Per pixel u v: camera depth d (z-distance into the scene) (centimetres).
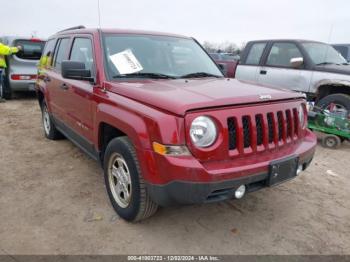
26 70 960
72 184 397
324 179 440
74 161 473
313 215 343
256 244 291
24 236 291
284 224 323
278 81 703
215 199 254
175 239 294
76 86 389
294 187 409
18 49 930
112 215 328
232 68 857
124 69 346
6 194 368
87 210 336
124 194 312
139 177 277
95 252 273
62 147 536
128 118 278
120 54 357
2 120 737
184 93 273
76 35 432
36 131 642
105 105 318
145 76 349
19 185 392
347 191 404
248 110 269
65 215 326
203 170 240
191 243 289
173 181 244
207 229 310
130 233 299
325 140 589
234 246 287
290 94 314
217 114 252
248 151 269
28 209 337
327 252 283
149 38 398
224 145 254
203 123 247
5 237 288
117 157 312
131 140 274
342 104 610
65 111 446
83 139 393
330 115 586
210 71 406
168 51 395
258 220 329
